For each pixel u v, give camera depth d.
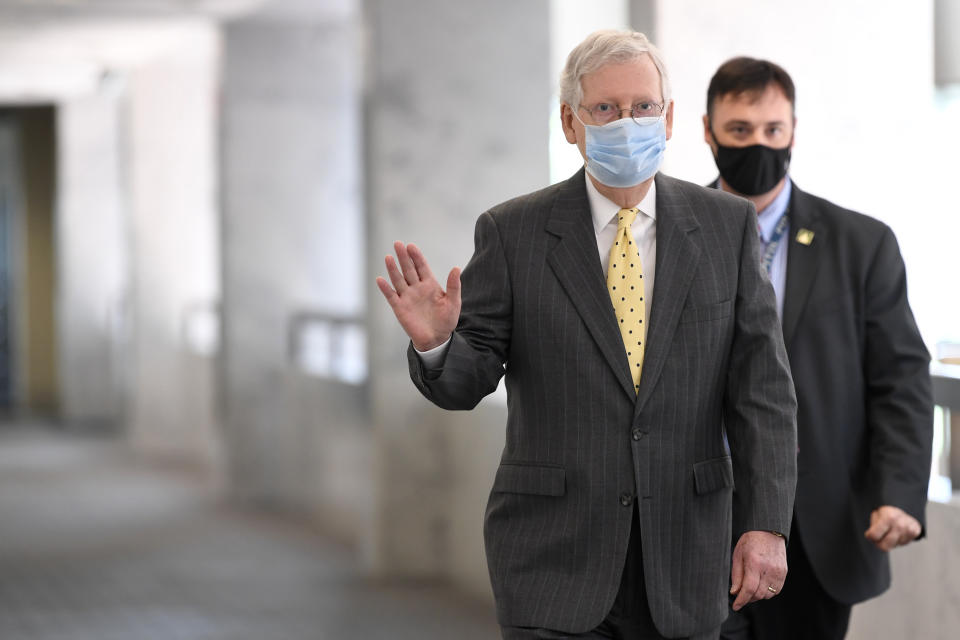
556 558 4.61
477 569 12.38
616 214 4.75
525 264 4.71
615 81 4.55
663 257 4.64
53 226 30.27
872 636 7.66
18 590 13.39
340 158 18.80
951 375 7.43
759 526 4.46
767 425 4.57
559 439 4.62
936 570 7.11
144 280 23.62
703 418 4.64
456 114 12.95
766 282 4.78
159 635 11.40
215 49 18.81
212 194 23.78
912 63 9.60
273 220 18.67
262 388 18.69
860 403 5.86
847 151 9.63
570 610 4.50
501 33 12.97
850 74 9.59
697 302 4.62
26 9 17.83
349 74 18.81
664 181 4.85
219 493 19.05
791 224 5.95
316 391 17.39
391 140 12.84
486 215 4.89
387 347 13.02
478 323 4.69
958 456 7.46
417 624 11.43
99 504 18.72
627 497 4.54
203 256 23.86
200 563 14.56
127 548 15.52
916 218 9.73
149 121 23.42
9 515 17.88
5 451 24.30
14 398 30.66
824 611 5.86
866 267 5.82
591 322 4.58
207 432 22.20
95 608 12.51
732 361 4.72
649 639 4.61
